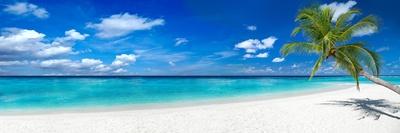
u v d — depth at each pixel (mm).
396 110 16422
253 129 12398
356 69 14086
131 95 29859
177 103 22016
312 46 14961
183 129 12570
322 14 14789
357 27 14203
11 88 41906
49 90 37438
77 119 14812
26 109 19609
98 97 27906
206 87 42438
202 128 12695
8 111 18562
